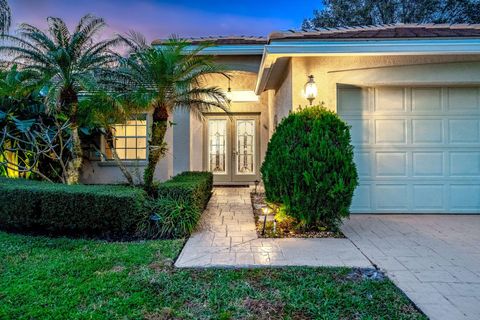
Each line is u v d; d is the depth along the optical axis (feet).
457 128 22.94
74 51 24.38
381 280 11.69
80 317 9.21
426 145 22.95
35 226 18.99
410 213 22.93
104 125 25.11
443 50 19.76
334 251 14.93
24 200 18.48
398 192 22.98
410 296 10.52
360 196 23.02
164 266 13.01
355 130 22.84
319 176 17.39
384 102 22.89
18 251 15.06
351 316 9.34
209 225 19.95
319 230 18.30
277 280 11.67
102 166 36.40
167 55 20.80
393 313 9.46
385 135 22.94
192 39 35.29
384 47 19.75
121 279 11.72
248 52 34.04
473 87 22.82
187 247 15.56
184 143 34.01
